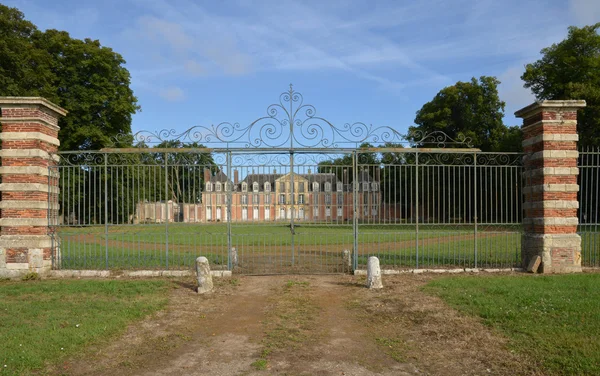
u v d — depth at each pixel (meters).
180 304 9.30
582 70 30.20
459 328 7.37
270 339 7.19
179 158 13.17
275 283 11.35
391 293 9.98
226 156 12.53
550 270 11.94
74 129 31.25
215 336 7.37
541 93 32.56
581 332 6.76
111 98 32.75
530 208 12.65
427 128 39.81
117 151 12.31
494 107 38.03
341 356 6.45
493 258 14.44
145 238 22.20
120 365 6.11
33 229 11.89
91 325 7.50
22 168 11.81
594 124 26.53
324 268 13.50
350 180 17.58
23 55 26.12
